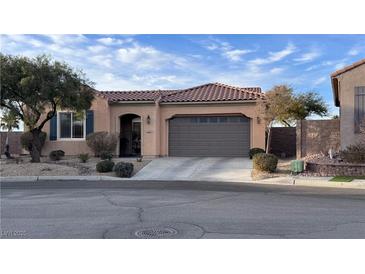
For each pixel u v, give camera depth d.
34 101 19.67
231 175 18.09
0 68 19.00
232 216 9.11
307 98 34.03
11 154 27.36
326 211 9.68
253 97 24.05
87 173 18.69
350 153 17.44
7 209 10.20
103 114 25.52
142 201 11.33
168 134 25.75
